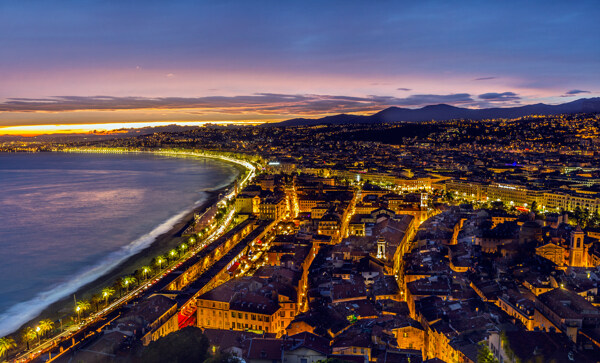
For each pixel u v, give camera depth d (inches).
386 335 6067.9
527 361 4717.0
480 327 6033.5
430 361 5246.1
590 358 4753.9
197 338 5615.2
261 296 7701.8
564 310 5782.5
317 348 5511.8
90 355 5826.8
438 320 6550.2
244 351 5541.3
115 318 7411.4
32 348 7170.3
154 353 5300.2
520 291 7544.3
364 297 7755.9
